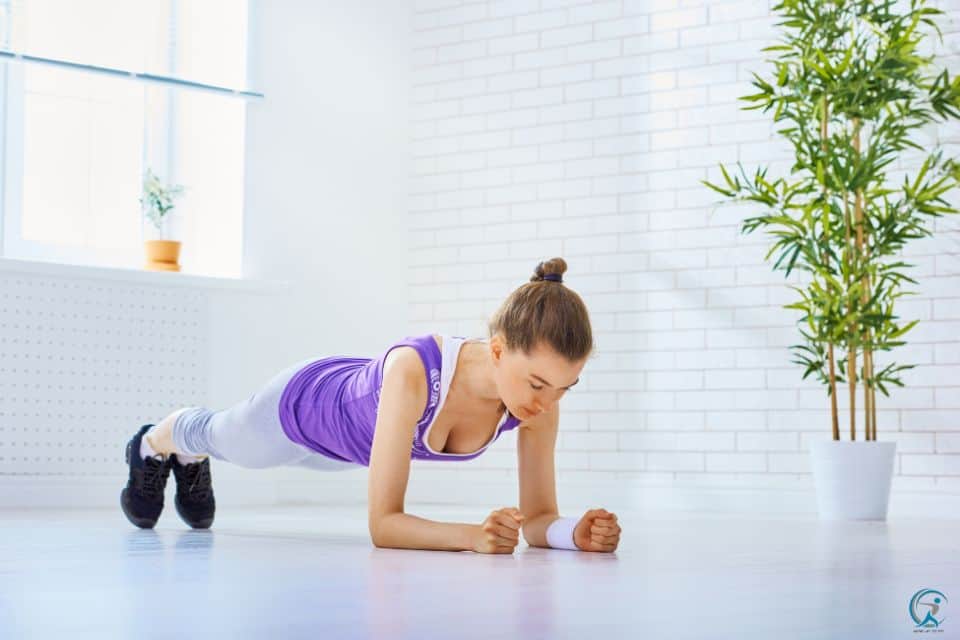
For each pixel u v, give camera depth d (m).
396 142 6.38
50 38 5.34
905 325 5.17
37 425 4.95
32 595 1.53
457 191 6.29
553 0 6.09
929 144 5.18
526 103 6.14
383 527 2.44
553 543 2.57
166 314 5.37
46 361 4.99
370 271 6.24
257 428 2.81
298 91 6.04
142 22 5.58
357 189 6.22
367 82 6.29
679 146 5.73
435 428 2.50
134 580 1.75
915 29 5.18
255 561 2.12
